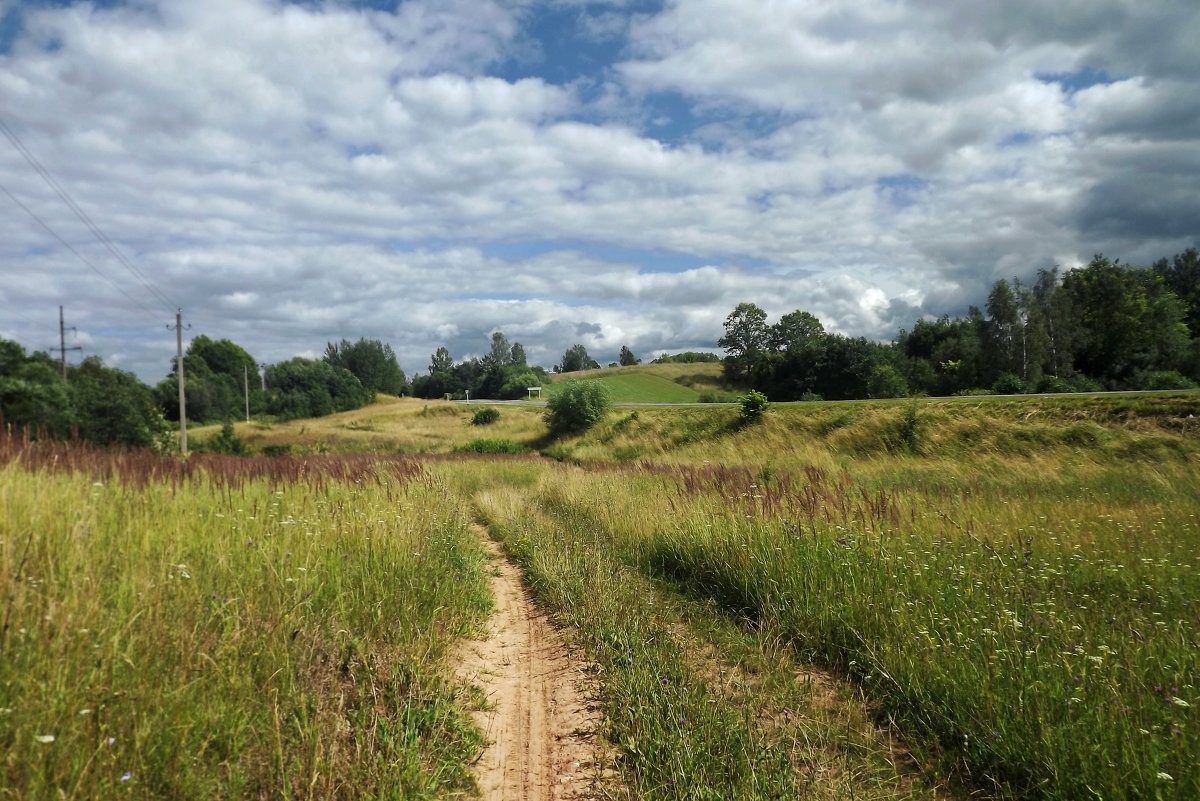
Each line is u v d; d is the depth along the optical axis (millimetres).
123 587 4371
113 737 3023
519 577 9367
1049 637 5051
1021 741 4027
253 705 3840
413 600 6301
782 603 6824
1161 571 7375
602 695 5031
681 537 9422
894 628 5621
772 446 30969
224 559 5477
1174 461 19281
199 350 125812
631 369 143625
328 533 7062
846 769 4004
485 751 4289
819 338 95562
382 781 3389
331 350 151875
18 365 34219
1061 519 10195
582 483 17203
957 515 10078
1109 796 3529
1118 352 66000
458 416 77312
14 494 5590
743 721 4410
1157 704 4094
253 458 12086
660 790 3688
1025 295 65562
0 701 3141
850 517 8750
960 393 58656
